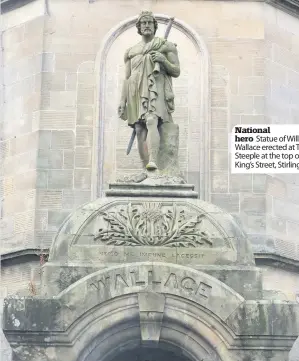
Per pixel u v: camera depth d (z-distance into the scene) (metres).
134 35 27.62
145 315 17.97
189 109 26.97
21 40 28.05
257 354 17.81
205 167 26.39
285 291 25.67
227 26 27.62
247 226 25.95
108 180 26.47
